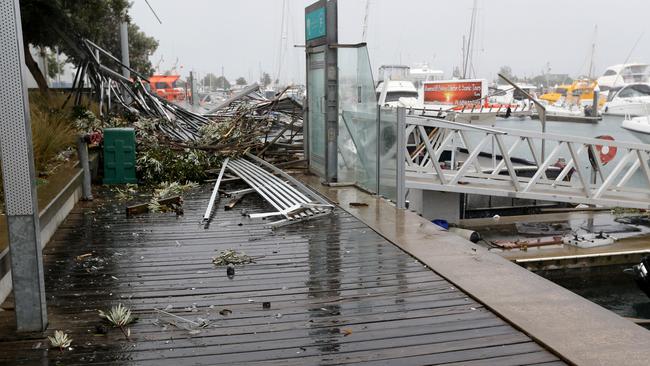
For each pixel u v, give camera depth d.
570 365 2.91
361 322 3.51
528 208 10.85
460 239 5.39
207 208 6.71
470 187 9.09
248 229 5.93
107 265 4.73
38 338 3.32
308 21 8.64
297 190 7.62
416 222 6.09
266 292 4.07
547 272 7.70
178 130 10.91
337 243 5.37
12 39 3.09
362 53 7.55
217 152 9.63
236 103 14.74
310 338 3.29
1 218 4.71
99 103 11.55
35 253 3.33
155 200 7.14
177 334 3.37
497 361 2.97
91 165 8.45
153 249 5.21
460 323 3.47
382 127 7.20
